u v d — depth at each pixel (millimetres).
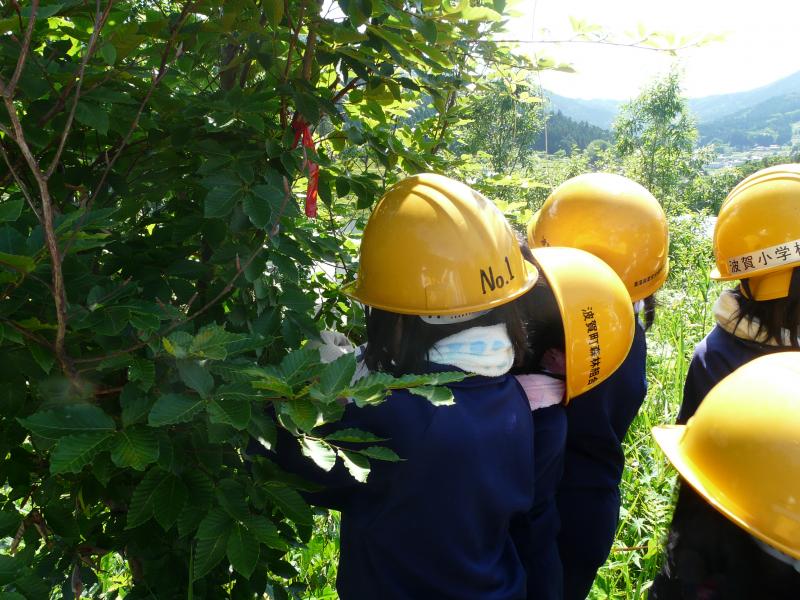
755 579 1178
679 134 51438
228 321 1799
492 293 1479
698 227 8680
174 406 1122
